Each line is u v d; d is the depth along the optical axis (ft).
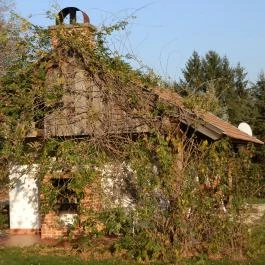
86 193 35.88
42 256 36.24
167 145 35.01
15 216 48.98
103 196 35.14
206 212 34.78
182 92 39.17
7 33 40.96
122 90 37.73
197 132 37.78
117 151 36.14
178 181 34.58
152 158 35.22
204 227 34.91
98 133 37.06
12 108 39.40
